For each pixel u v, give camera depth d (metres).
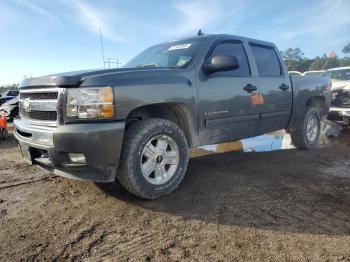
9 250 2.71
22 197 3.87
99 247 2.74
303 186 4.13
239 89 4.54
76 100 3.17
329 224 3.10
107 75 3.30
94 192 3.93
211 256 2.58
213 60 4.01
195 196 3.77
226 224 3.10
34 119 3.56
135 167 3.43
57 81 3.22
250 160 5.45
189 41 4.55
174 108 3.96
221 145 6.22
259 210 3.40
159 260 2.54
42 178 4.58
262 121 5.04
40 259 2.58
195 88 3.98
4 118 8.43
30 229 3.06
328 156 5.77
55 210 3.47
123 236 2.91
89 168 3.25
